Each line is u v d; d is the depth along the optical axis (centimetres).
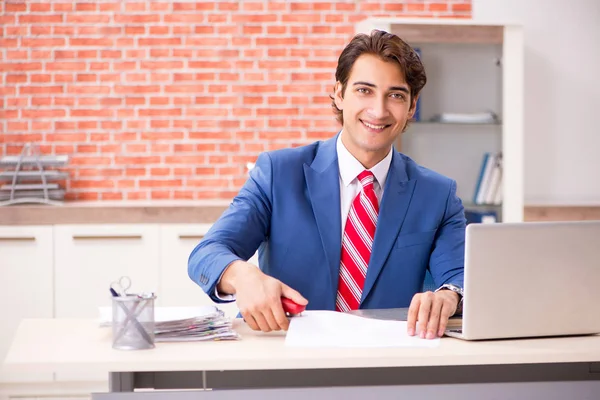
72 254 399
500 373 180
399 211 205
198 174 455
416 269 207
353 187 207
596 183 476
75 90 447
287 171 207
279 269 204
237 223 200
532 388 164
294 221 204
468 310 165
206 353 155
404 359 153
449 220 213
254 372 175
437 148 445
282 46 456
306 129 459
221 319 172
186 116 453
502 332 167
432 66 439
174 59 451
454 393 161
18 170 419
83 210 399
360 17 460
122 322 159
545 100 474
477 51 441
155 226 402
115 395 154
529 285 167
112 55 448
